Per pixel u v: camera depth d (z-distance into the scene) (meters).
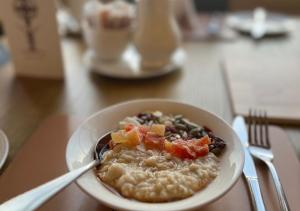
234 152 0.29
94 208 0.28
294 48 0.64
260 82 0.50
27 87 0.50
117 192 0.25
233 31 0.72
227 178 0.26
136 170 0.27
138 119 0.33
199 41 0.67
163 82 0.51
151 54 0.53
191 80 0.51
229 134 0.31
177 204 0.24
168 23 0.52
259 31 0.70
